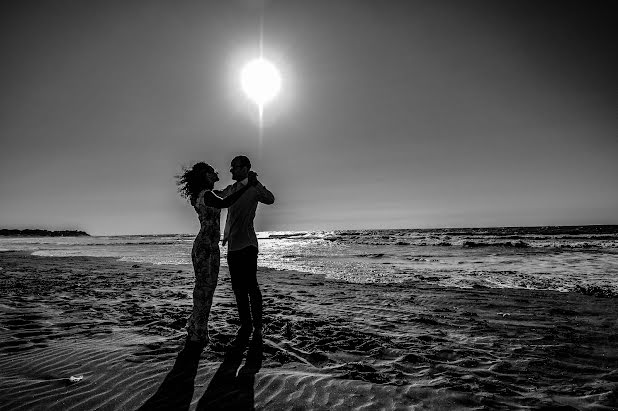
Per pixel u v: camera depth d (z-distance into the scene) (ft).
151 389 10.02
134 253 89.61
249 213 14.10
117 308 20.90
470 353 13.93
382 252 83.87
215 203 12.85
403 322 18.99
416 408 9.25
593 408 9.53
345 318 19.72
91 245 152.56
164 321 17.40
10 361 11.99
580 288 31.01
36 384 10.23
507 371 12.12
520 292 29.32
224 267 50.16
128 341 14.11
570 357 13.57
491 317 20.44
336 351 13.80
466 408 9.32
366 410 9.08
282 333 15.93
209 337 14.60
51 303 22.40
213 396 9.66
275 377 10.87
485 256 67.82
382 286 33.06
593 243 94.58
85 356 12.38
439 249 90.38
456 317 20.36
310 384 10.50
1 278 36.50
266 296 27.25
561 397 10.18
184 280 35.19
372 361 12.85
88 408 8.95
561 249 80.23
